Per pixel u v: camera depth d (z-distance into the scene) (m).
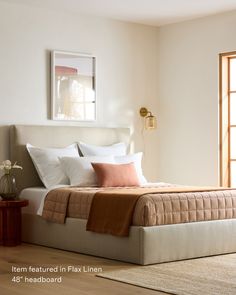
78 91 9.08
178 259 6.93
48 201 7.81
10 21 8.46
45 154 8.38
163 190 7.18
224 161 9.27
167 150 9.91
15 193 8.06
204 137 9.42
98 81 9.33
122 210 6.85
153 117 9.71
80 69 9.10
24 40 8.59
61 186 8.02
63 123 8.96
